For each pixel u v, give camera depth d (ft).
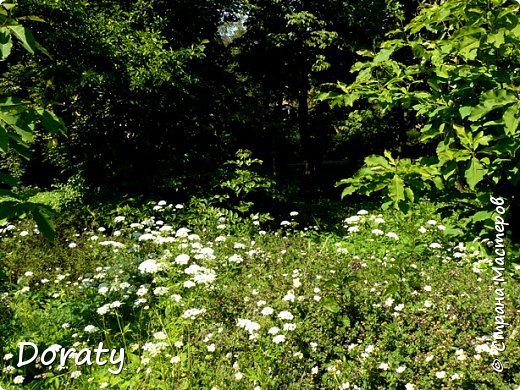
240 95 35.29
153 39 28.32
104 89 28.45
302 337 12.44
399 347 12.07
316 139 51.72
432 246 18.40
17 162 36.94
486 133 10.81
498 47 10.61
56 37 25.95
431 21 11.10
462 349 11.85
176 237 19.62
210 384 11.34
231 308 14.34
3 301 16.16
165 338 12.73
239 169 31.71
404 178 10.69
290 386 11.24
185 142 32.30
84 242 21.86
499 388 10.76
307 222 30.42
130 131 31.14
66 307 15.78
